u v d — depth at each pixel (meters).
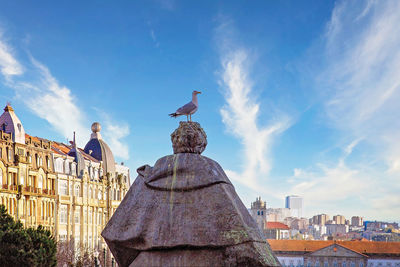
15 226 31.50
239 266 9.29
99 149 83.62
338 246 141.88
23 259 29.11
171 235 9.56
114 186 84.31
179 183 9.95
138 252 10.02
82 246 62.22
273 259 9.55
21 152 56.66
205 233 9.45
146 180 10.29
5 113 56.78
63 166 67.12
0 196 51.38
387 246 143.00
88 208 72.50
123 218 10.16
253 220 10.02
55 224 62.81
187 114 11.74
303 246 145.75
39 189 59.25
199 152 10.59
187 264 9.41
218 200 9.71
